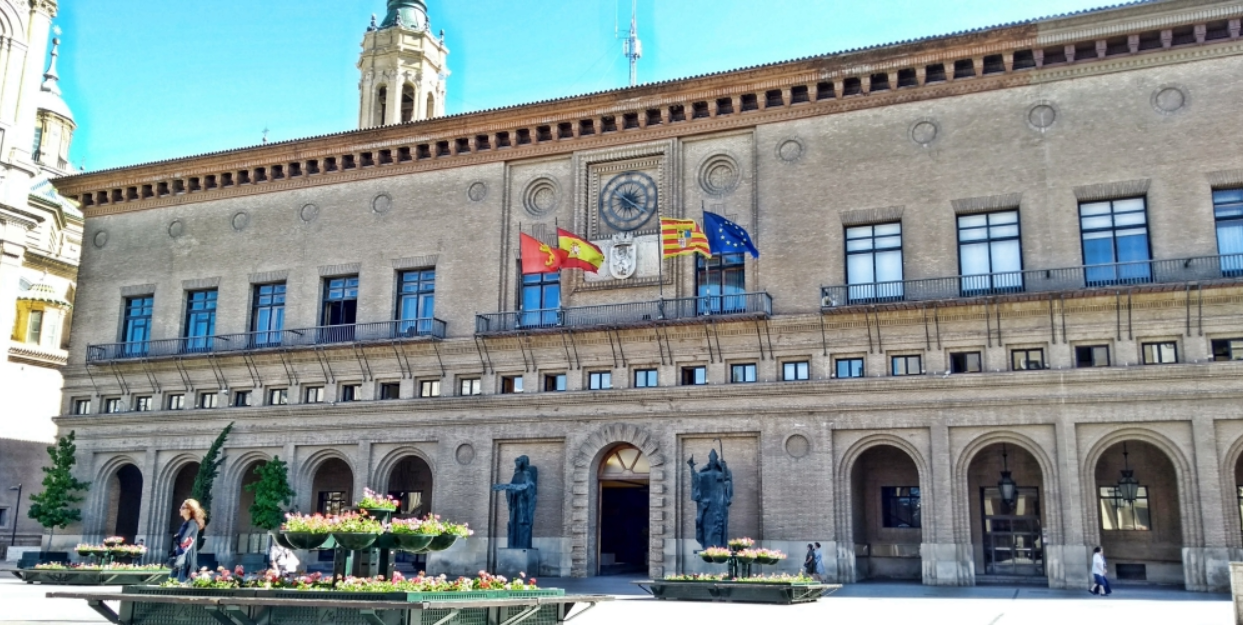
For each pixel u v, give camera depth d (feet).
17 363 201.46
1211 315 108.17
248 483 156.25
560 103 140.05
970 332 116.78
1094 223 115.34
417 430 141.69
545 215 142.00
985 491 121.80
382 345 143.95
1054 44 117.91
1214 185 110.73
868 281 123.44
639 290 133.90
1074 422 110.73
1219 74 112.68
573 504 130.62
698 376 129.70
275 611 48.32
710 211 130.62
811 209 126.72
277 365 152.56
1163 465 114.32
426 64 251.80
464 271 144.15
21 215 175.52
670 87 134.41
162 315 163.22
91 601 50.96
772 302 125.90
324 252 153.69
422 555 143.43
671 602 89.45
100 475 161.68
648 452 128.16
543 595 55.83
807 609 82.33
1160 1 113.09
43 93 269.23
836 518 118.11
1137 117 115.03
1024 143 118.83
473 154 147.02
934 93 123.75
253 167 160.25
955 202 120.47
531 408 135.54
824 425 120.26
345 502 152.35
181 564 66.39
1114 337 111.45
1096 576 101.50
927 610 82.12
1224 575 102.78
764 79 129.80
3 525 193.06
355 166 154.61
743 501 123.54
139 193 169.37
